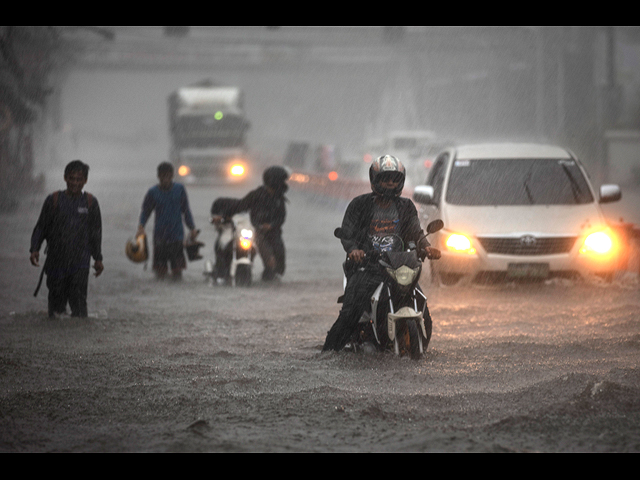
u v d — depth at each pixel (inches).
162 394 500.1
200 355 633.6
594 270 1008.2
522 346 649.6
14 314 849.5
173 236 1177.4
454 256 1006.4
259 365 589.0
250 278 1131.3
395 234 625.9
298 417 447.2
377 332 617.0
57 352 648.4
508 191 1085.8
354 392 499.5
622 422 425.1
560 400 463.2
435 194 1144.8
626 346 639.1
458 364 584.4
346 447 395.5
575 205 1064.8
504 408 455.8
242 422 440.8
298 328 779.4
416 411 454.6
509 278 1005.2
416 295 618.5
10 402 482.0
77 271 818.8
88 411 463.8
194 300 988.6
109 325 794.8
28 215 2410.2
